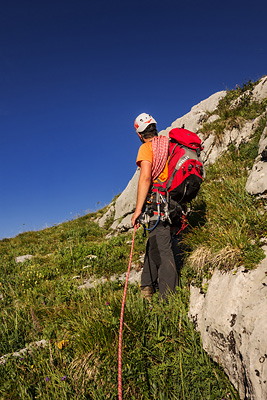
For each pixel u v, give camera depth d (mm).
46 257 8656
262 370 2045
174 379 2658
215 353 2695
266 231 3287
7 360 3365
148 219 3721
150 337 3133
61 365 3109
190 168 3527
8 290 5930
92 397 2662
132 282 5184
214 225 4008
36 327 3965
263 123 7105
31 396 2783
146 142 4062
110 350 2982
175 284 3719
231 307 2672
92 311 3725
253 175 4336
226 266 3139
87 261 6637
